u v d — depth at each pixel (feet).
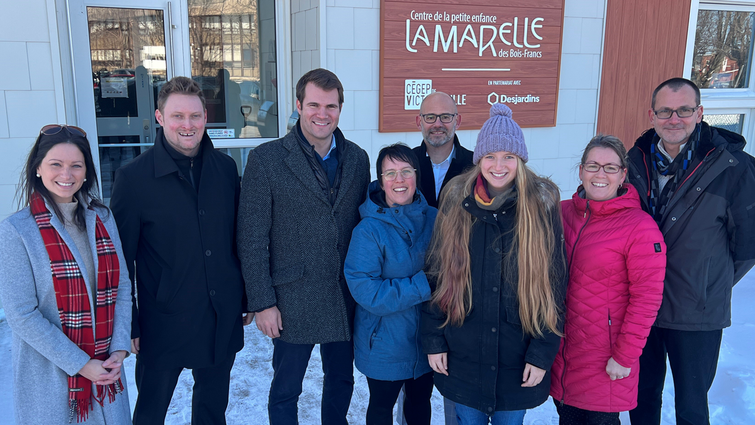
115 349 5.93
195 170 6.78
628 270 6.24
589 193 6.61
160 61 13.96
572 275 6.59
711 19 18.06
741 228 6.75
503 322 6.17
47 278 5.56
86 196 5.90
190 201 6.61
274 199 6.98
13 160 11.71
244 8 14.44
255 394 9.39
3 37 11.27
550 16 15.02
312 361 10.68
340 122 13.65
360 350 7.06
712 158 6.77
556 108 15.66
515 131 6.09
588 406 6.54
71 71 12.62
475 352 6.26
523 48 14.92
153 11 13.65
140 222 6.52
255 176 6.93
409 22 13.64
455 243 6.25
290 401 7.36
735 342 10.97
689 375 7.01
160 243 6.54
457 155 8.68
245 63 14.71
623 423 8.55
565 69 15.79
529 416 8.70
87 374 5.70
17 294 5.39
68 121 12.30
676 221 6.92
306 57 13.97
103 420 6.00
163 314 6.61
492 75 14.73
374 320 6.89
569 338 6.63
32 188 5.60
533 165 16.01
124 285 6.19
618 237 6.28
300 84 6.97
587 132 16.44
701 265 6.83
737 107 18.66
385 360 6.82
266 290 6.95
